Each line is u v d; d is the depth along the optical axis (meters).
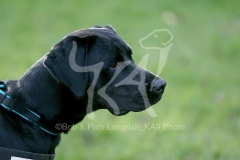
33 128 6.40
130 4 21.25
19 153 6.20
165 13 20.56
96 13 20.19
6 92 6.57
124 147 10.78
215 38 18.52
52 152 6.77
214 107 12.46
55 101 6.51
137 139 10.95
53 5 20.91
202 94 13.40
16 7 20.50
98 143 11.12
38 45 17.14
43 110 6.46
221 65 16.11
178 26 19.42
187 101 12.70
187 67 15.56
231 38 18.56
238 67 16.06
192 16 20.69
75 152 10.51
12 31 18.38
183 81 14.47
